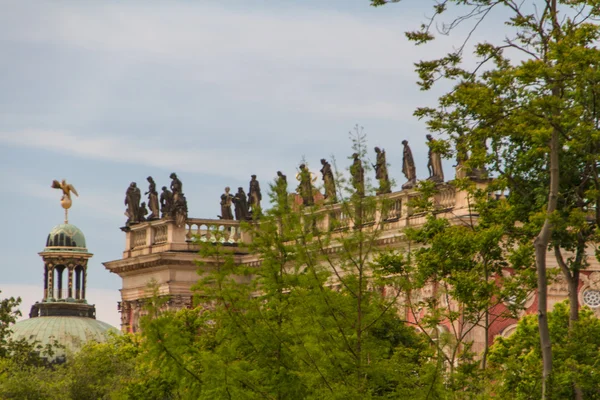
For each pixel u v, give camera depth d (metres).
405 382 181.38
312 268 183.75
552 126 183.38
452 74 187.38
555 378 185.75
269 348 182.75
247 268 190.75
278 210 189.25
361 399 176.00
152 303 188.38
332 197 187.38
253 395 178.75
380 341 184.88
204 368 181.25
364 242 185.88
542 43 185.50
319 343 178.25
